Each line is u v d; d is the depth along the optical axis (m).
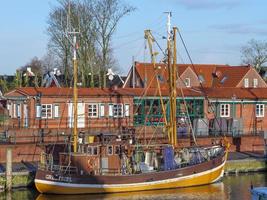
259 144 54.38
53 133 49.47
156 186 39.62
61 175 37.59
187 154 41.84
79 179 37.75
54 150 43.97
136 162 39.94
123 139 41.75
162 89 58.97
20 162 44.50
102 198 37.12
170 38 43.84
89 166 38.53
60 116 52.44
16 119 54.75
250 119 61.69
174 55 43.53
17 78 87.75
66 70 79.69
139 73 83.56
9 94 55.81
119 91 56.31
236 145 53.41
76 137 39.59
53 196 37.50
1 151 44.22
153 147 41.09
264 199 27.30
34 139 48.00
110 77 86.94
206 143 51.72
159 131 53.66
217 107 60.69
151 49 45.34
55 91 53.25
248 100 61.53
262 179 44.22
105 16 75.50
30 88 54.28
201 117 59.41
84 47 75.44
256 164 47.50
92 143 39.19
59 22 76.81
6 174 38.72
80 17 74.38
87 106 53.56
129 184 38.72
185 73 88.12
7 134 48.06
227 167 46.25
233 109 61.09
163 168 40.31
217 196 38.00
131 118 55.44
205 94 59.09
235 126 56.62
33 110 51.59
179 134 53.41
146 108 56.62
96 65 77.50
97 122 53.91
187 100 58.84
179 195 38.38
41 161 39.28
